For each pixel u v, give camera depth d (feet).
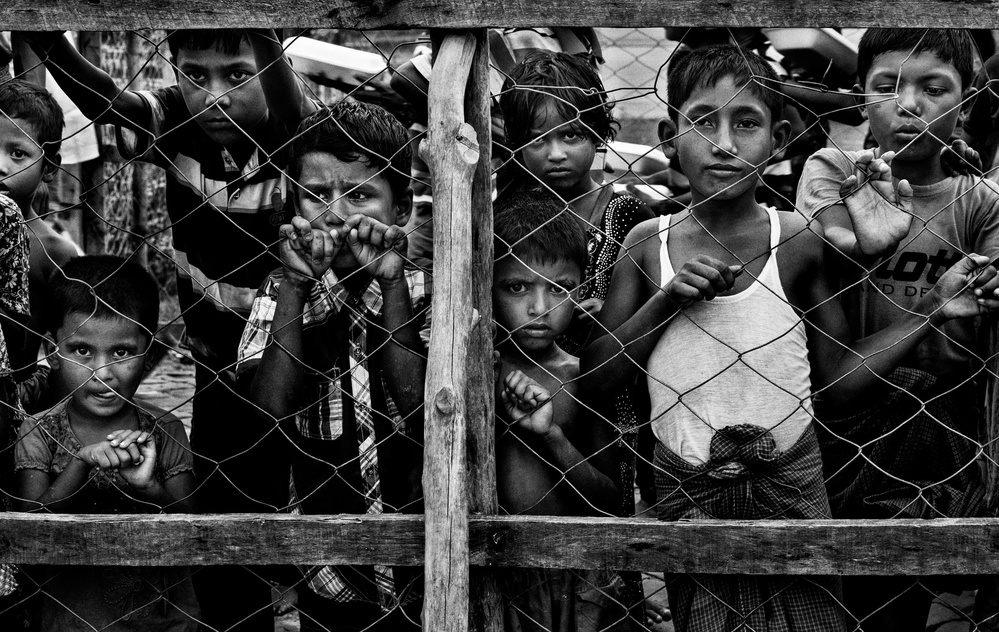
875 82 7.56
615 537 5.92
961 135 8.98
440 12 5.81
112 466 6.58
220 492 7.87
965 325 7.23
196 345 8.61
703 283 6.31
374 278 6.90
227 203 8.64
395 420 7.08
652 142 15.75
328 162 6.99
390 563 5.95
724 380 6.55
